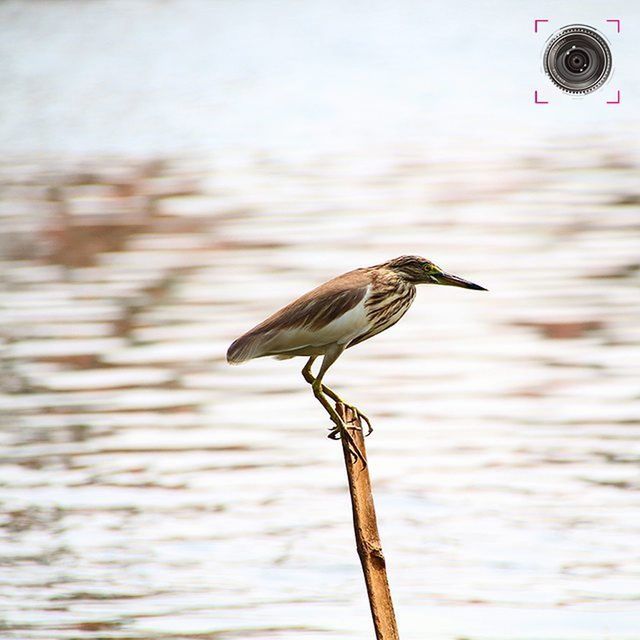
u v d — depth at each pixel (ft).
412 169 114.52
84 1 270.67
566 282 74.64
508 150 123.65
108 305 71.00
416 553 40.60
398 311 28.96
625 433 50.88
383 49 212.23
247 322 67.15
